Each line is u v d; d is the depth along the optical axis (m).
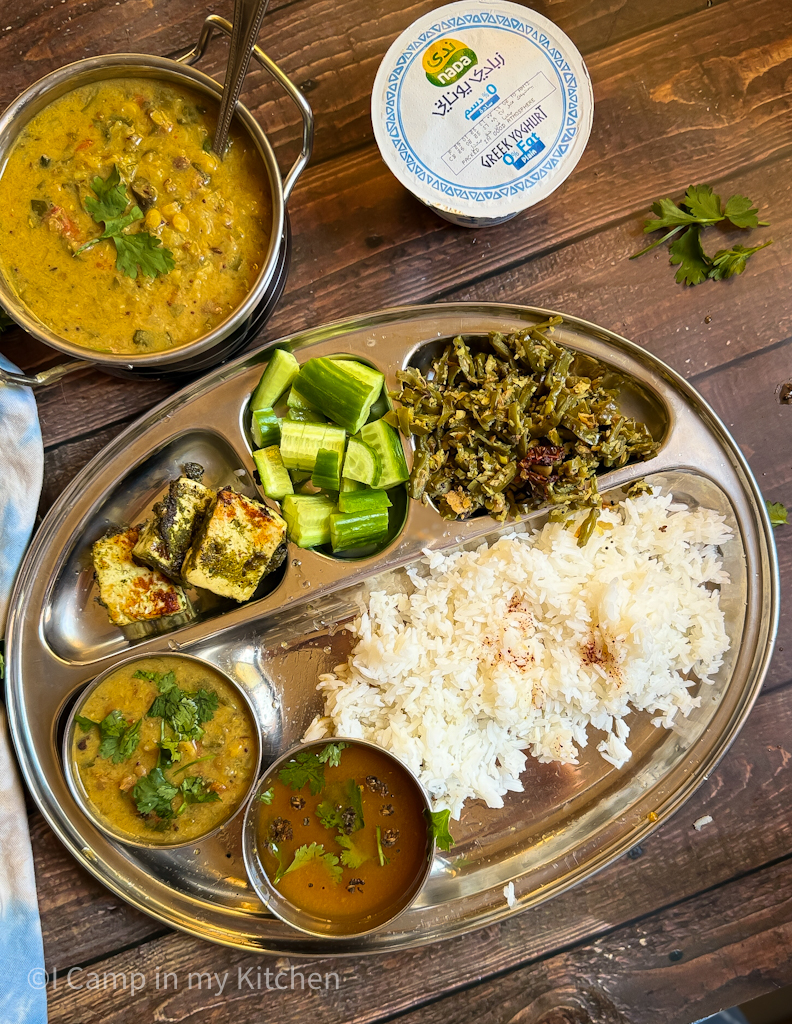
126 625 0.36
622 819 0.38
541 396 0.36
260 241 0.34
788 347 0.40
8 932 0.36
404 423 0.35
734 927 0.40
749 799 0.40
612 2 0.39
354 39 0.38
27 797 0.38
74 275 0.33
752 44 0.39
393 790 0.35
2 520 0.36
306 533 0.36
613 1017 0.39
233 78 0.30
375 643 0.37
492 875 0.38
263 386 0.36
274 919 0.37
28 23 0.38
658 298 0.39
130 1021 0.38
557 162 0.34
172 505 0.34
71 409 0.38
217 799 0.35
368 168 0.38
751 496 0.37
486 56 0.34
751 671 0.38
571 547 0.38
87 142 0.33
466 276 0.39
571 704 0.39
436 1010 0.39
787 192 0.40
